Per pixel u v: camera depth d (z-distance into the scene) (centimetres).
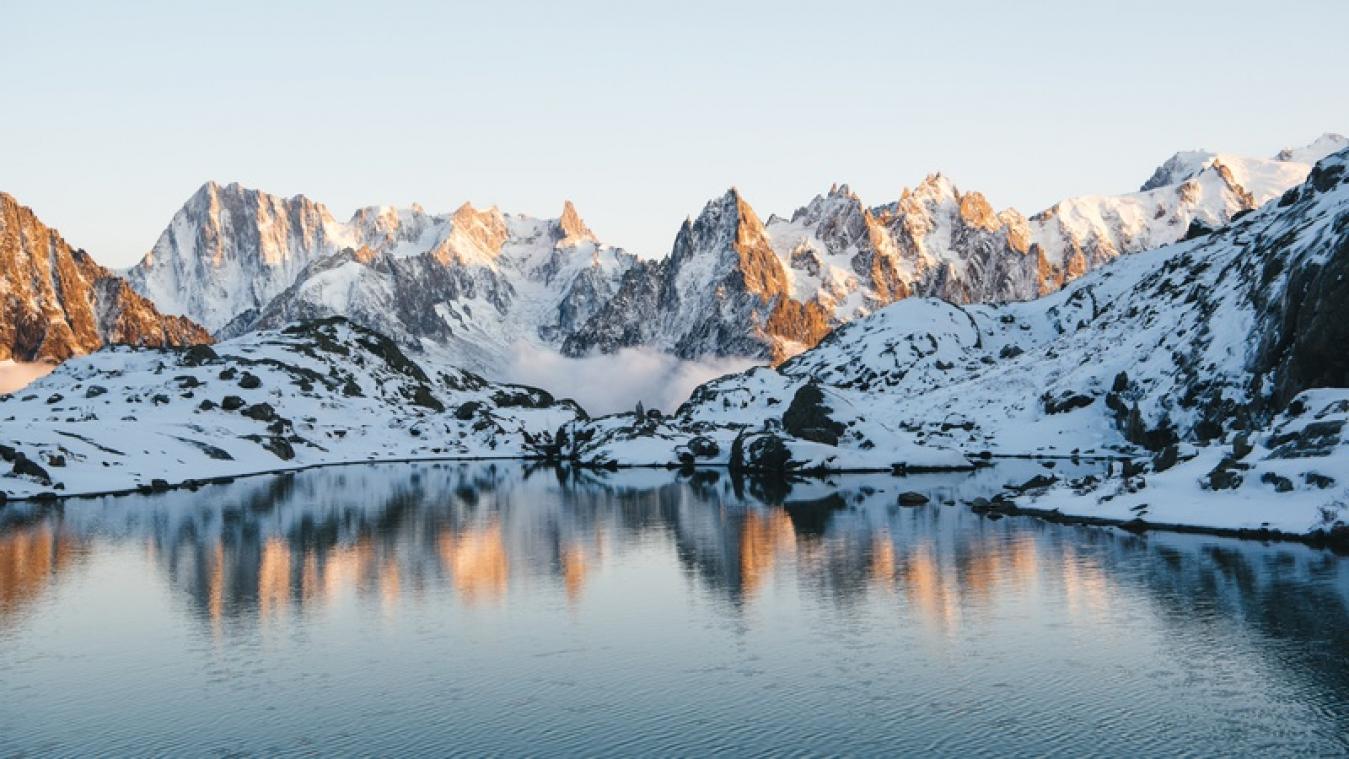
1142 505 9050
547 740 4216
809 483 15212
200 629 6056
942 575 7088
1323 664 4838
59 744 4281
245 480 17575
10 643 5797
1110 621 5709
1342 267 11175
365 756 4100
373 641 5728
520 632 5875
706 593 6788
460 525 10538
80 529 10338
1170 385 16688
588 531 9900
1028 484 11775
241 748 4206
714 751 4069
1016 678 4816
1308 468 8288
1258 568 6769
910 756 3978
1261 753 3916
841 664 5109
